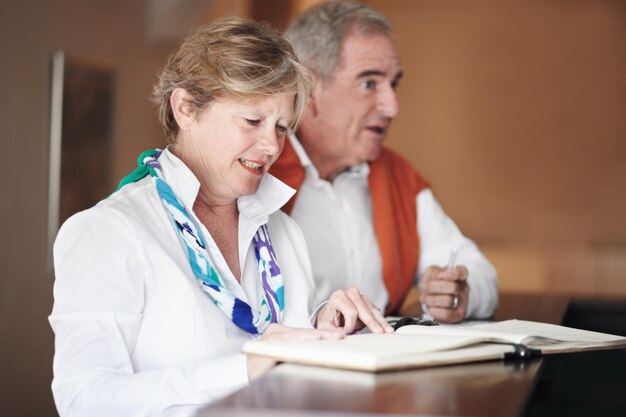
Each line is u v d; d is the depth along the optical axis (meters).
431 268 3.01
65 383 1.64
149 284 1.82
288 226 2.36
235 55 1.89
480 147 8.45
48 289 3.98
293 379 1.35
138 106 4.49
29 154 3.88
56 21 4.03
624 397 2.92
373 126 3.56
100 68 4.21
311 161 3.56
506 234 8.38
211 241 1.99
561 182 8.30
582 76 8.29
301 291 2.26
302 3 7.29
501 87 8.41
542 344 1.69
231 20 1.97
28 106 3.87
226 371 1.54
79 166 4.08
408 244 3.61
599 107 8.26
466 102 8.47
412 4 8.54
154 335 1.82
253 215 2.12
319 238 3.38
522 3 8.38
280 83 1.91
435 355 1.48
